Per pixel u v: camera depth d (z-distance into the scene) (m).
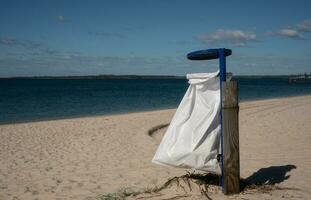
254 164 6.72
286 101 25.89
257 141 9.58
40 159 7.93
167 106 28.06
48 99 38.06
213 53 4.52
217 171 4.55
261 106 21.38
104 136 11.14
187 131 4.55
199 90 4.61
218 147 4.58
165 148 4.61
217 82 4.57
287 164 6.57
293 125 12.34
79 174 6.50
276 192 4.69
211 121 4.46
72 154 8.43
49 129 13.03
